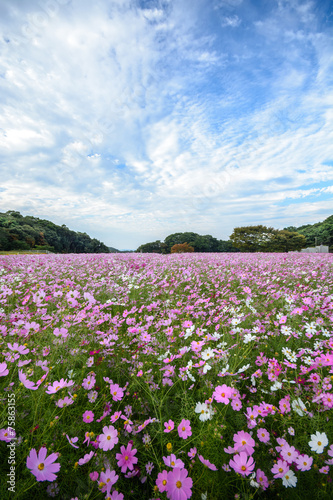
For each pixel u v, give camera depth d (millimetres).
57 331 1831
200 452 1229
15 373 1638
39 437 1171
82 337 2150
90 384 1505
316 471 1169
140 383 1617
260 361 1932
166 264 8336
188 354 2084
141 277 5133
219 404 1514
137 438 1338
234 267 7809
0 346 1799
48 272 6215
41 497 1051
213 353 1813
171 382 1698
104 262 7645
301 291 4457
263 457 1244
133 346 2301
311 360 1951
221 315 2939
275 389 1555
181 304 3436
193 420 1468
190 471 1172
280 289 4516
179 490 902
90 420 1279
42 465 925
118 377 1781
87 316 2537
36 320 2531
